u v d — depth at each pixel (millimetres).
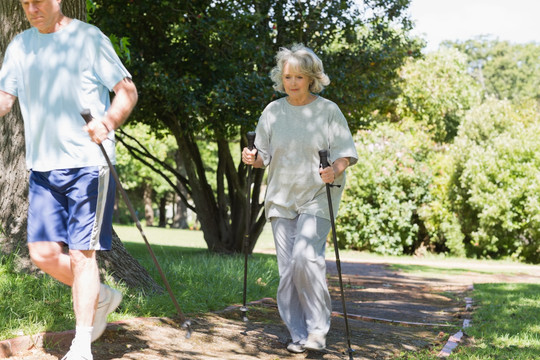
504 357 4168
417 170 18828
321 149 3994
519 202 17719
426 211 18531
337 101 11242
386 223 19062
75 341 2998
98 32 3119
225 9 10656
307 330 3994
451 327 5492
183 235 22125
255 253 14617
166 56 11180
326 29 11445
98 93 3119
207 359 3531
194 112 10398
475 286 9633
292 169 4027
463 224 18656
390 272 12438
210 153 31531
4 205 4770
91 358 3008
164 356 3469
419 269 13539
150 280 5133
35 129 3061
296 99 4082
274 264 8383
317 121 4031
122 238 17766
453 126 30250
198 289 5484
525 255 18109
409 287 9578
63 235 3100
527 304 7312
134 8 10391
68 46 3076
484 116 19609
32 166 3070
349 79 11336
